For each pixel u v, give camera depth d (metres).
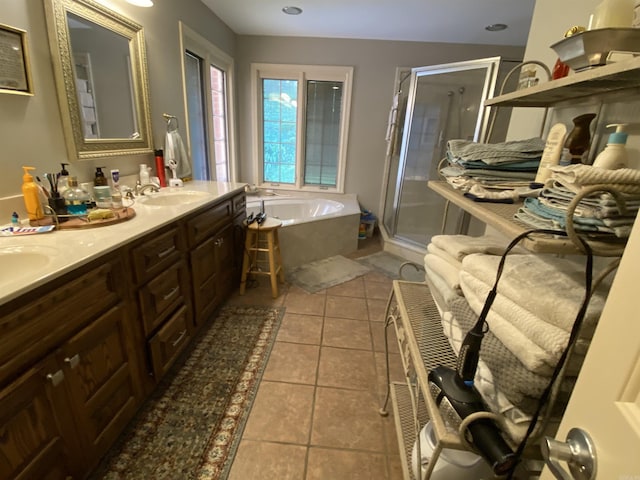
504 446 0.58
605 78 0.62
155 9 2.04
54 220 1.26
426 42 3.39
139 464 1.19
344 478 1.19
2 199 1.20
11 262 1.01
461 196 0.99
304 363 1.77
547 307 0.59
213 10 2.81
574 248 0.54
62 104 1.42
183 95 2.42
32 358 0.84
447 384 0.70
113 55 1.70
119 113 1.79
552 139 0.89
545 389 0.56
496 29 2.93
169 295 1.50
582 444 0.38
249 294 2.48
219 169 3.53
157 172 2.14
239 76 3.62
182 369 1.68
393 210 3.71
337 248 3.36
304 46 3.49
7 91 1.18
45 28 1.32
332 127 3.84
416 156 3.48
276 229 2.54
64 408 0.94
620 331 0.35
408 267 3.09
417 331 1.01
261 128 3.85
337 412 1.47
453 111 3.29
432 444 0.96
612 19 0.66
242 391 1.55
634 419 0.33
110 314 1.12
